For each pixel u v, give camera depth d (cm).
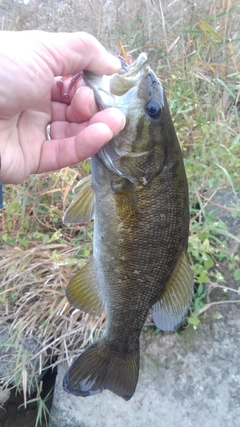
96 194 26
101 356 29
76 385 28
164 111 25
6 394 39
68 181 47
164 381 37
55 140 29
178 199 26
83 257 44
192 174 48
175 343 39
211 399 35
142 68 25
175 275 28
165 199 25
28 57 24
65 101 30
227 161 49
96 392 29
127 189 25
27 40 24
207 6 61
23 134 28
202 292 41
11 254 45
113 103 24
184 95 55
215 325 39
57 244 44
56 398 37
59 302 41
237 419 34
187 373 37
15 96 25
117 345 29
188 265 28
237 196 47
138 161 25
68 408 36
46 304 41
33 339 40
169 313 28
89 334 39
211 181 47
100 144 23
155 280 27
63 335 39
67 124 30
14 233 47
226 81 57
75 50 24
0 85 24
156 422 35
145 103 24
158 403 36
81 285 29
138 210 25
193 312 39
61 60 25
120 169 25
